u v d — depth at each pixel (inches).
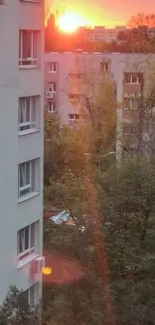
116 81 2154.3
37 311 562.6
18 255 799.7
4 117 743.7
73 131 1876.2
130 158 900.0
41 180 840.3
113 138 1822.1
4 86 738.2
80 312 646.5
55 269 809.5
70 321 615.5
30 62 805.2
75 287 705.6
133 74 2090.3
